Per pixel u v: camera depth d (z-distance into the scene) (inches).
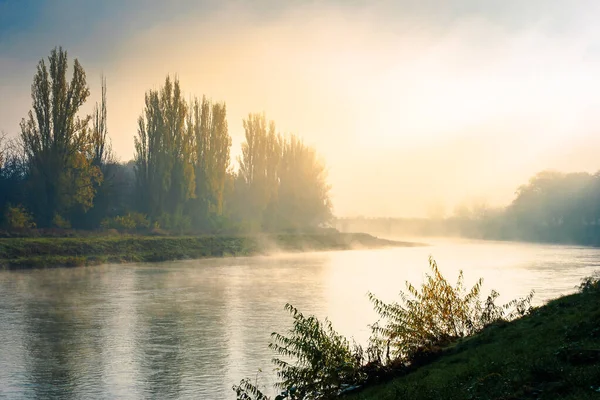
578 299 634.8
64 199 2442.2
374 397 472.4
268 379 698.2
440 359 556.7
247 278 1766.7
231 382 689.0
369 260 2605.8
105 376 713.6
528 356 443.2
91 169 2529.5
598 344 418.3
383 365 569.0
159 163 2874.0
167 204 2915.8
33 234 2230.6
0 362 775.7
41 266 1916.8
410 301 655.8
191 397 637.3
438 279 673.0
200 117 3125.0
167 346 867.4
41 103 2429.9
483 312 691.4
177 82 2923.2
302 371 538.6
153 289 1486.2
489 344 540.1
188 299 1323.8
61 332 961.5
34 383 687.1
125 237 2449.6
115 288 1496.1
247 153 3592.5
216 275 1845.5
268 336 935.0
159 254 2383.1
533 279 1736.0
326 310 1173.7
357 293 1433.3
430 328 637.3
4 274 1742.1
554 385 363.3
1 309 1167.6
